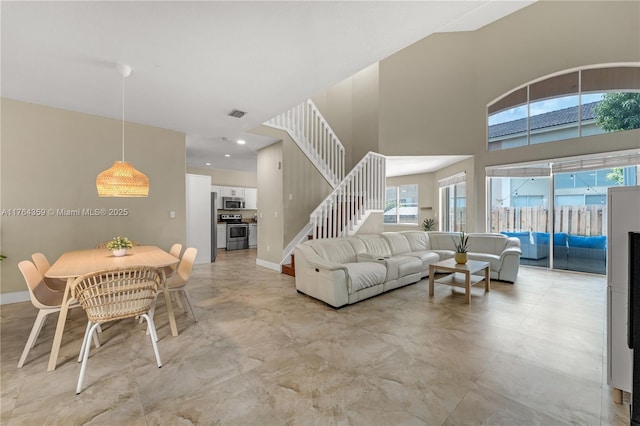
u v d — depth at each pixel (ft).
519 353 7.06
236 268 17.88
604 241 15.58
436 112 20.90
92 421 4.75
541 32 17.17
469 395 5.43
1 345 7.45
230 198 28.17
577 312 9.94
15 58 7.80
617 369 5.29
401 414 4.92
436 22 6.48
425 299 11.50
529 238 18.17
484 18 19.04
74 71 8.56
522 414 4.93
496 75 19.10
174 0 5.64
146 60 7.98
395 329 8.52
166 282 8.28
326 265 10.52
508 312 9.96
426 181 27.30
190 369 6.33
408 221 28.76
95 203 12.54
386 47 7.47
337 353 7.05
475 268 11.41
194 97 10.59
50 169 11.48
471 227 20.43
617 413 4.96
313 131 18.95
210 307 10.52
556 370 6.30
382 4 5.84
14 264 10.80
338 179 20.34
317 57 7.92
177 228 14.93
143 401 5.26
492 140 19.47
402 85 21.63
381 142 21.93
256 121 13.32
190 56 7.79
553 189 17.10
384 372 6.22
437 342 7.64
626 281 5.29
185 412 4.97
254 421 4.76
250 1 5.71
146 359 6.77
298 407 5.10
